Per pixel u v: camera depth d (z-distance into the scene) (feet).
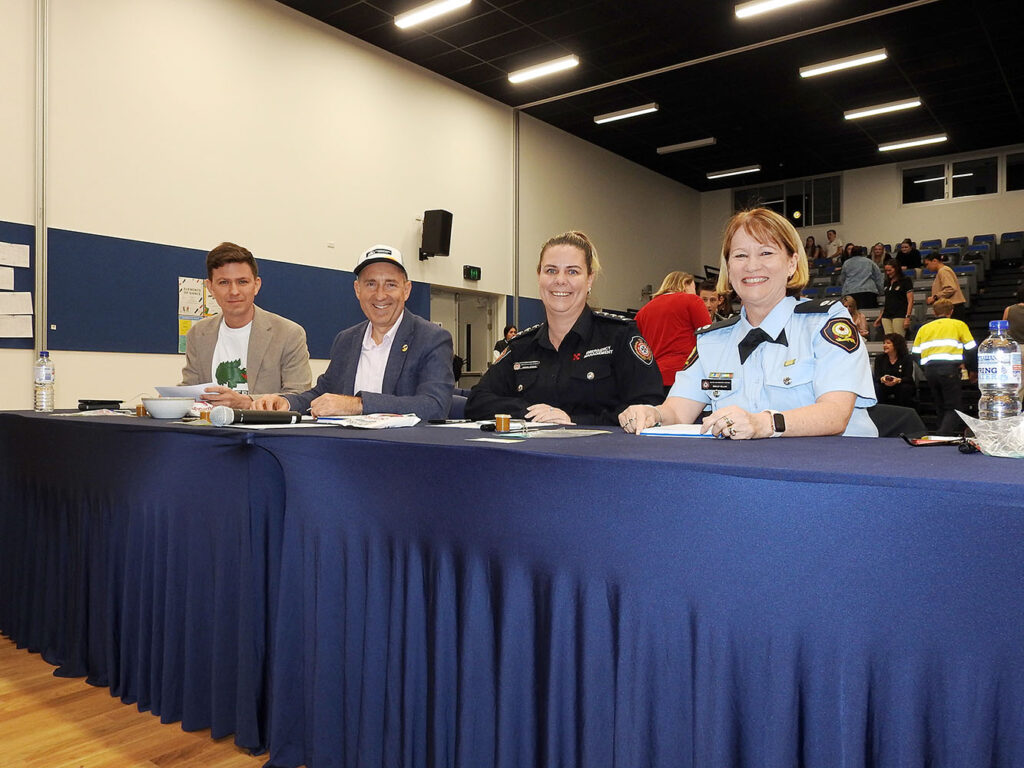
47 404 9.59
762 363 5.17
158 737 5.45
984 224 38.45
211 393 6.72
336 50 22.81
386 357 7.95
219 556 5.22
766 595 3.02
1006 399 4.04
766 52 25.48
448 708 4.06
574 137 34.19
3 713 5.88
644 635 3.31
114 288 17.19
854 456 3.28
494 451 3.76
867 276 32.71
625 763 3.36
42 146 15.85
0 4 15.34
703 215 45.24
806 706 2.97
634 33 23.77
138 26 17.78
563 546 3.54
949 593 2.67
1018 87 29.71
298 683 4.91
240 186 20.02
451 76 26.76
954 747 2.69
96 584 6.37
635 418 4.77
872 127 34.45
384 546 4.33
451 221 25.99
